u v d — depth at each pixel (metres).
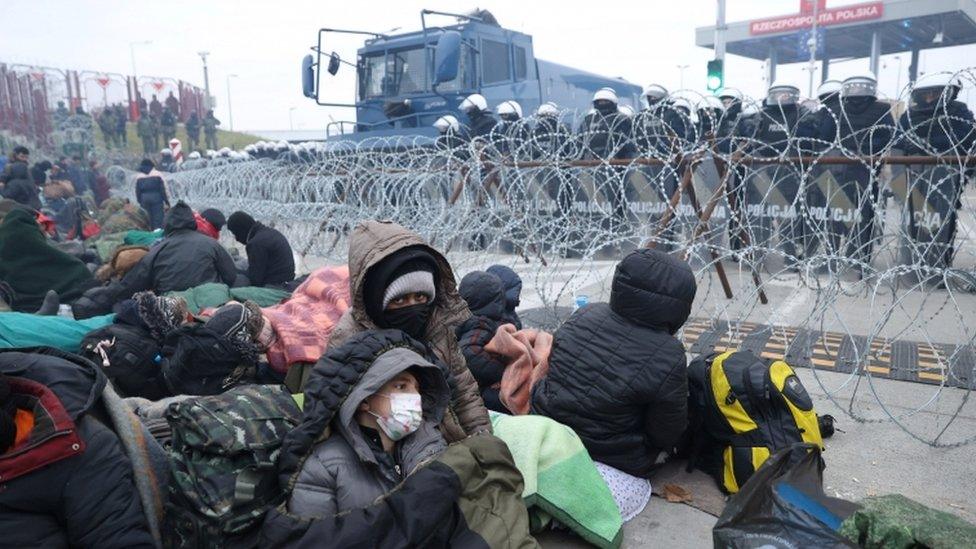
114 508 2.11
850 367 4.80
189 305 4.66
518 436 2.86
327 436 2.24
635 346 3.02
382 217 7.36
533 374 3.50
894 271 3.87
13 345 3.57
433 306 2.69
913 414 3.78
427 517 2.07
